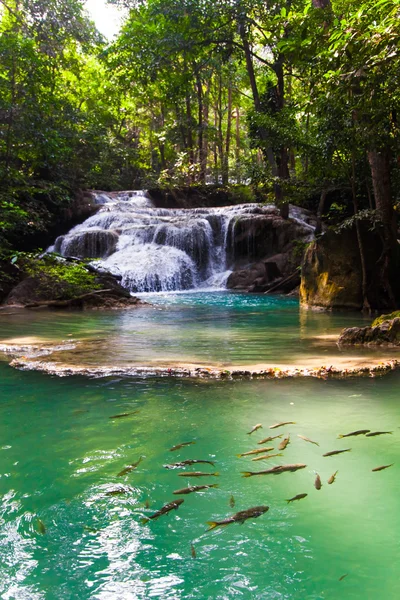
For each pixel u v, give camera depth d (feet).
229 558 6.97
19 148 60.34
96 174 98.99
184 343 23.61
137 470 9.82
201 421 12.53
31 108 54.65
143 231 70.03
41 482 9.33
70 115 72.18
